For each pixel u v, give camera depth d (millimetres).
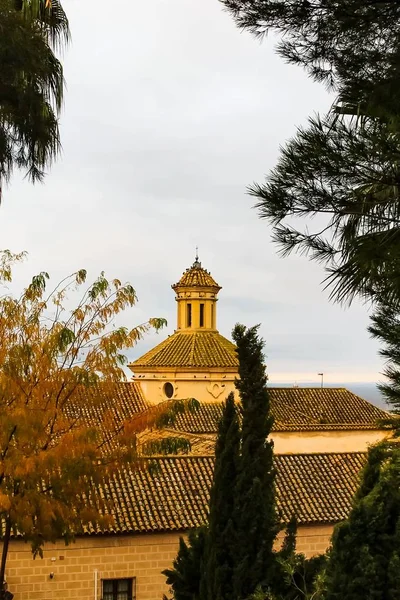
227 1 8375
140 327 18922
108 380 18641
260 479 17312
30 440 17000
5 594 21328
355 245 7879
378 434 40844
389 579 14000
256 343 18172
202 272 44344
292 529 17969
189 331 43656
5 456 16828
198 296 43562
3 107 14461
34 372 17750
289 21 8320
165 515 24469
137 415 18938
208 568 16859
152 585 24047
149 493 25328
